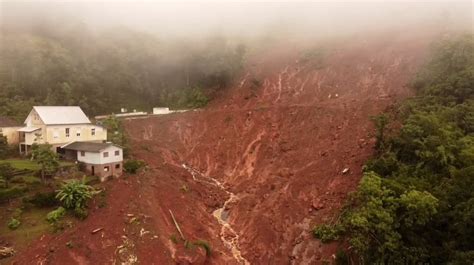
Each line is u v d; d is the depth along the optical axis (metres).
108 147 35.62
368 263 24.64
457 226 22.23
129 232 29.06
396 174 28.72
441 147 27.06
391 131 35.22
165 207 34.16
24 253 26.20
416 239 23.53
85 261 26.41
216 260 31.05
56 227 28.22
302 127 46.84
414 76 45.69
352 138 40.47
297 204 36.09
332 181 36.28
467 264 19.92
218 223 37.16
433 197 22.28
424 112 33.66
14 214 29.19
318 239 31.03
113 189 33.47
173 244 29.77
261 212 37.03
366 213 23.12
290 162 42.69
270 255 32.44
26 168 34.50
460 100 35.84
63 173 34.75
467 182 23.19
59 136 40.94
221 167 48.06
